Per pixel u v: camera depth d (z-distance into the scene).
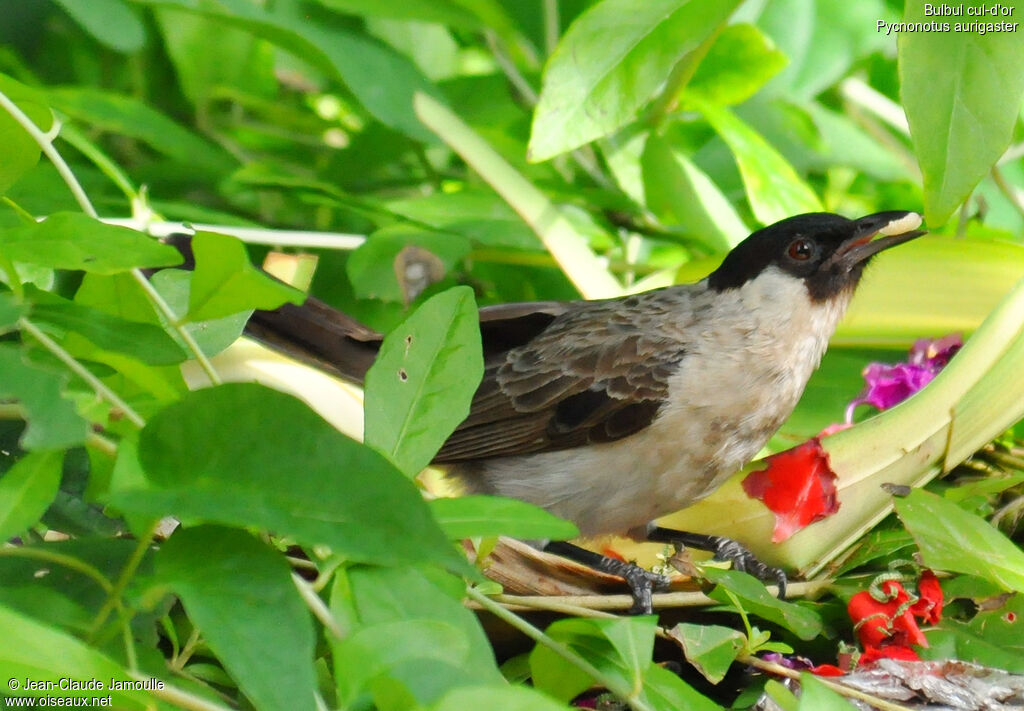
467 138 3.18
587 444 3.14
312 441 2.68
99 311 3.02
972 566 3.09
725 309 3.15
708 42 3.18
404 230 3.18
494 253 3.21
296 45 3.20
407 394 3.03
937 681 3.07
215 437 2.70
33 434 2.57
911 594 3.10
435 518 2.78
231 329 3.05
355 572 2.94
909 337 3.17
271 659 2.57
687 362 3.14
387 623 2.60
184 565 2.72
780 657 3.08
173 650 3.05
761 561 3.13
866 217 3.15
